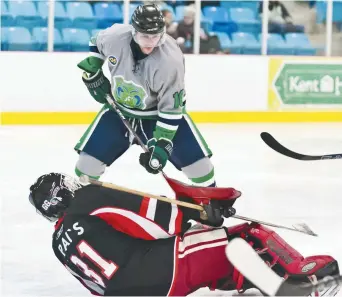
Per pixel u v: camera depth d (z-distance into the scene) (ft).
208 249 13.71
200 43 47.24
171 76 17.10
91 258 13.47
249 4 47.50
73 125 42.14
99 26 46.14
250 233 14.19
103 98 18.74
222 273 13.89
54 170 30.40
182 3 46.34
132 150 35.47
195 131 18.78
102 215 13.51
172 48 17.20
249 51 47.85
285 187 27.99
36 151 34.42
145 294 13.56
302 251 19.57
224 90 44.09
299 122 45.29
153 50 17.03
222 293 15.81
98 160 18.80
